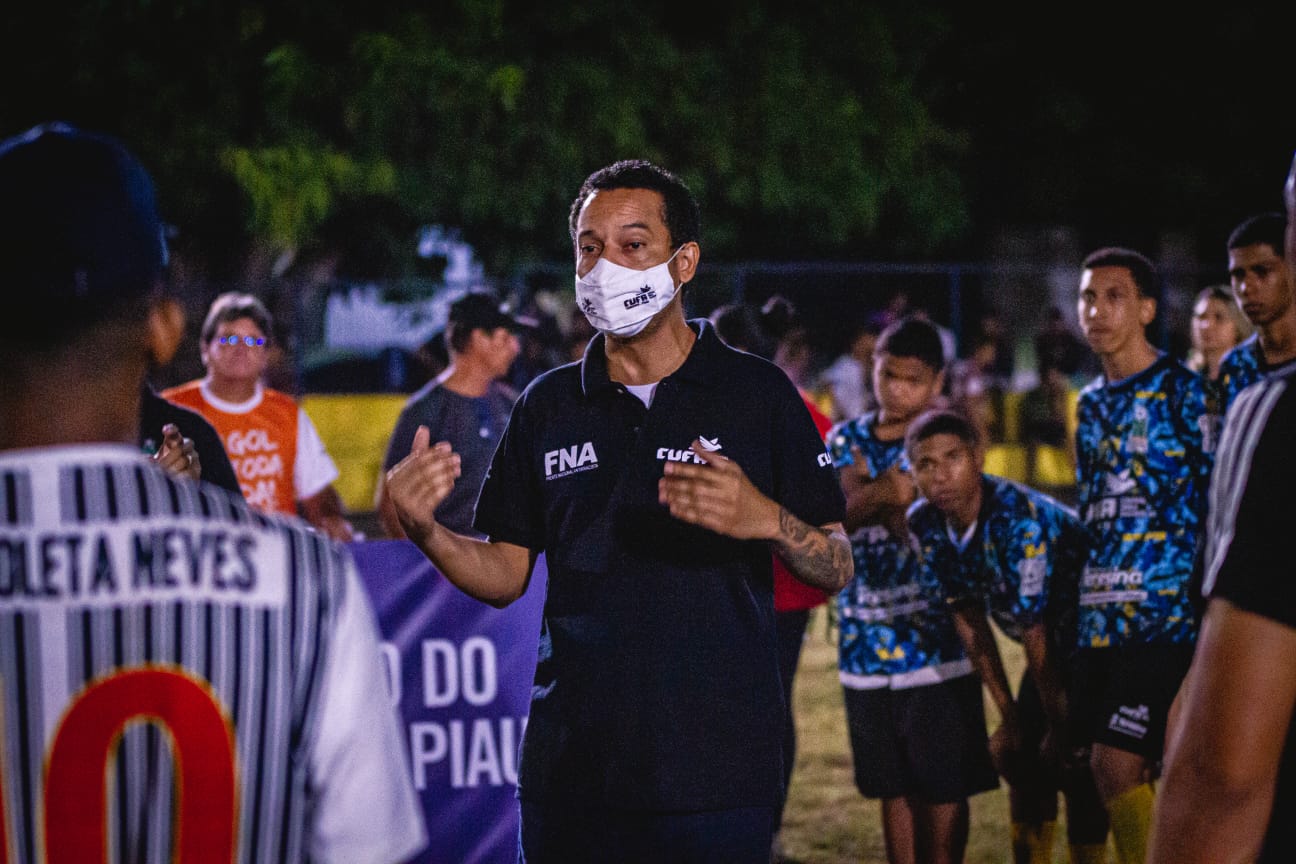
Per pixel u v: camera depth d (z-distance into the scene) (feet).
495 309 17.53
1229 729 5.12
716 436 8.93
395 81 44.93
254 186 44.32
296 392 43.60
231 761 4.73
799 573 8.51
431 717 13.50
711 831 8.51
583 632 8.71
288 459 17.79
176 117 45.37
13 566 4.62
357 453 44.34
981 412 45.65
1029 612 13.62
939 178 54.54
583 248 9.12
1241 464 5.28
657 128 50.21
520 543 9.38
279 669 4.85
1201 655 5.29
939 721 13.97
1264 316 13.84
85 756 4.57
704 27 50.31
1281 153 58.49
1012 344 48.26
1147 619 13.24
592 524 8.84
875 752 14.32
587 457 8.96
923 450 13.61
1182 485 13.39
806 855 16.37
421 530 8.45
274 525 5.07
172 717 4.66
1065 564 14.02
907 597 14.14
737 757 8.56
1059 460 47.75
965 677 14.17
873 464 15.15
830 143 50.55
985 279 47.62
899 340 14.98
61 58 45.42
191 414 11.55
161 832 4.62
